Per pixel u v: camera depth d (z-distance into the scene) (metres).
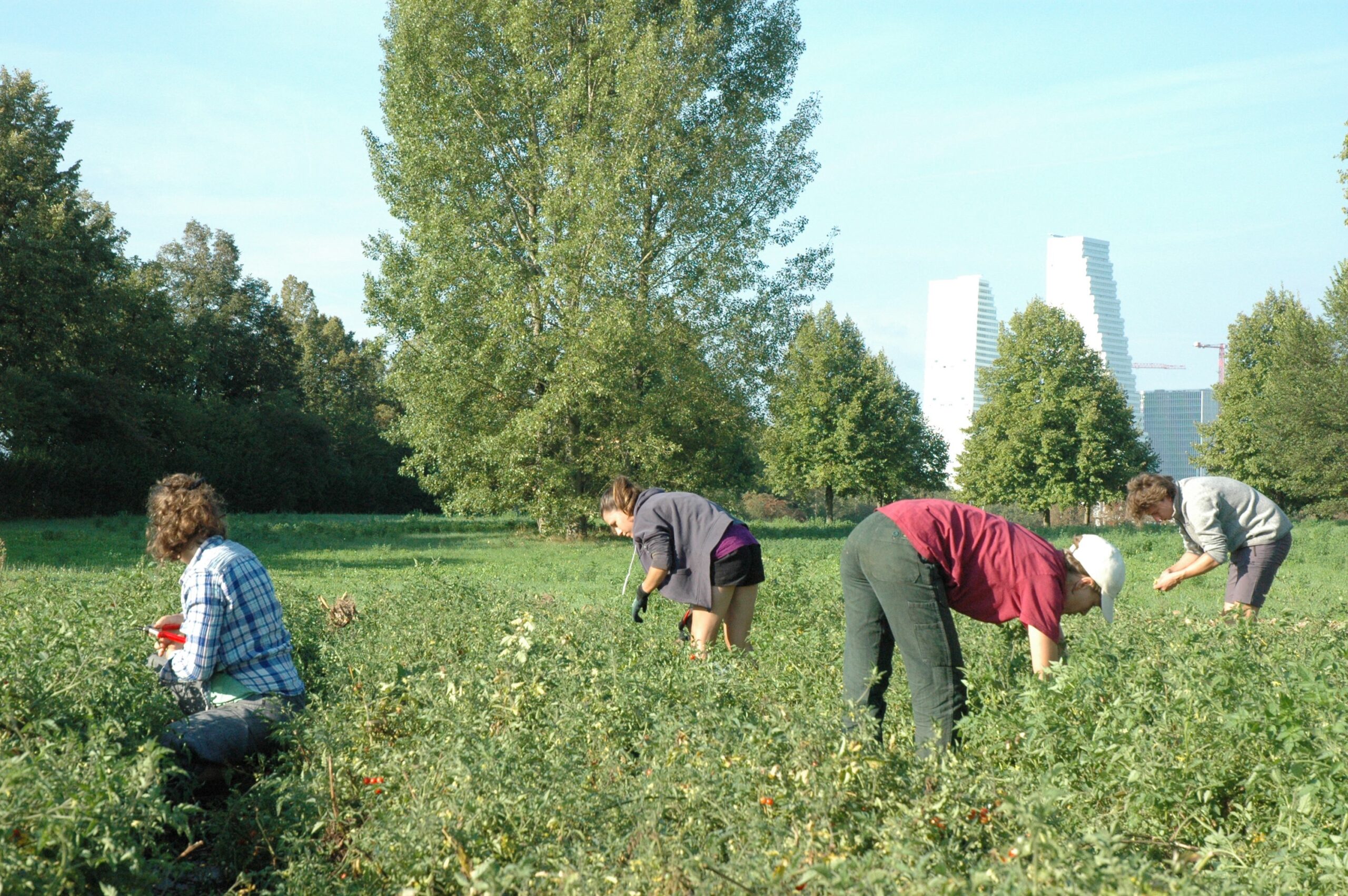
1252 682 4.11
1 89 37.56
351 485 57.03
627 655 5.59
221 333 59.84
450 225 27.94
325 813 3.74
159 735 4.24
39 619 5.02
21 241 33.47
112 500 40.53
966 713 4.32
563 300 28.48
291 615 7.39
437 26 28.39
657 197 30.05
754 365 31.09
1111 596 4.57
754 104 30.41
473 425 29.80
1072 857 2.50
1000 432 50.47
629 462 29.70
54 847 2.78
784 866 2.65
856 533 4.56
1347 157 26.14
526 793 3.33
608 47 28.78
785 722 3.53
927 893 2.40
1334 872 2.94
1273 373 51.03
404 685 4.93
